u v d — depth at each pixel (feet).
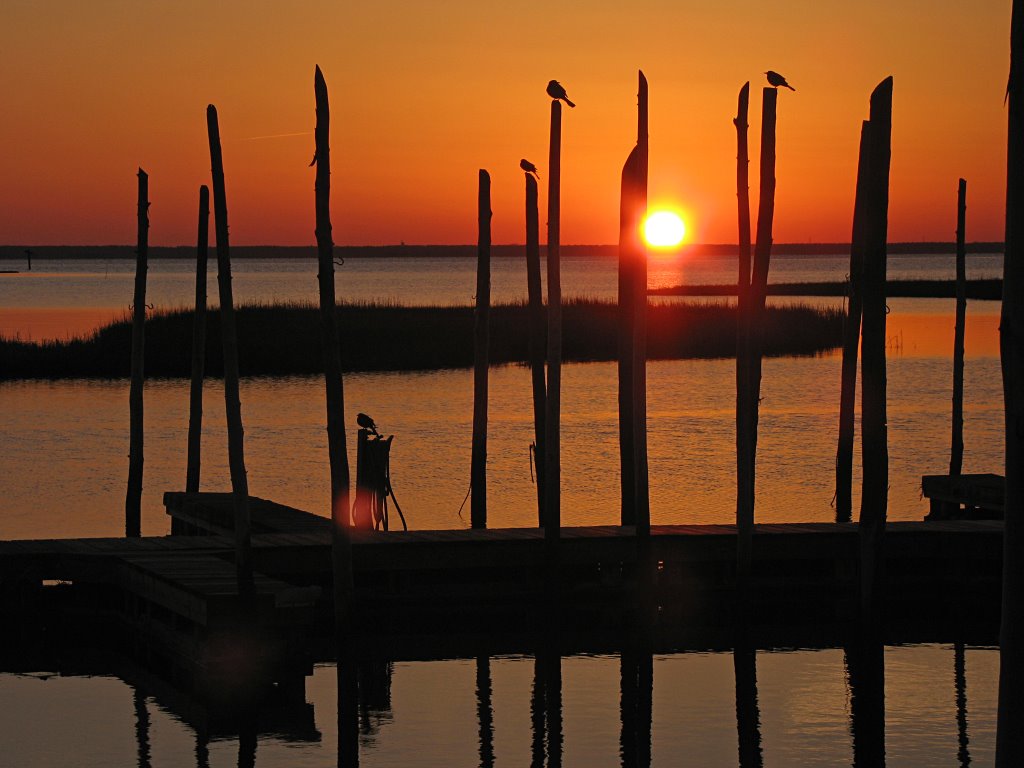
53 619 97.45
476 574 102.73
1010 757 36.50
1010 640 36.55
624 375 111.34
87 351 250.57
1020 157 36.32
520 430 185.57
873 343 87.04
